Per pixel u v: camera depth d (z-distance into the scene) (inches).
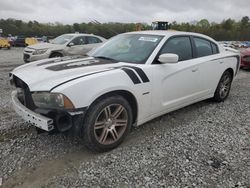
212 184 114.7
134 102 147.6
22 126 168.9
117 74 136.8
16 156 134.0
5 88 268.5
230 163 131.3
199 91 195.3
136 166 127.1
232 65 227.5
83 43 470.6
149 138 156.6
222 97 228.2
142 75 147.2
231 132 168.2
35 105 128.3
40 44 465.1
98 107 129.1
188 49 185.5
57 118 123.8
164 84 161.0
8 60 589.0
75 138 153.6
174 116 193.5
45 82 127.3
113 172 122.0
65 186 112.1
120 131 143.7
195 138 158.2
